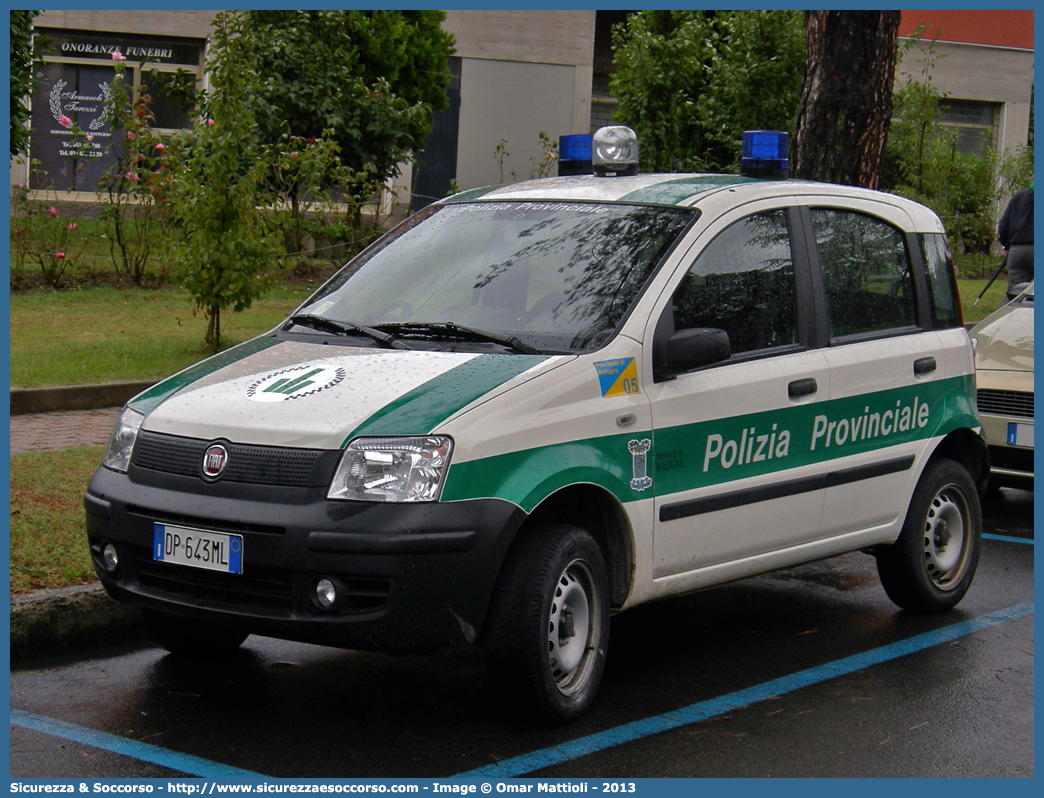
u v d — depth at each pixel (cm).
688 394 463
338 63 1625
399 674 484
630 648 528
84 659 490
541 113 2495
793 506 509
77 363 977
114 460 443
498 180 2500
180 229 1217
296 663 495
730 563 488
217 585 402
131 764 389
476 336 452
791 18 1858
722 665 505
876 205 584
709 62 1989
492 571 391
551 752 405
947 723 445
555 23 2459
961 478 598
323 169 1505
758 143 568
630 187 527
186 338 1113
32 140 1497
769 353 506
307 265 1549
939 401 588
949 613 593
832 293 544
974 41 2762
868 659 517
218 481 404
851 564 688
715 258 493
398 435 392
